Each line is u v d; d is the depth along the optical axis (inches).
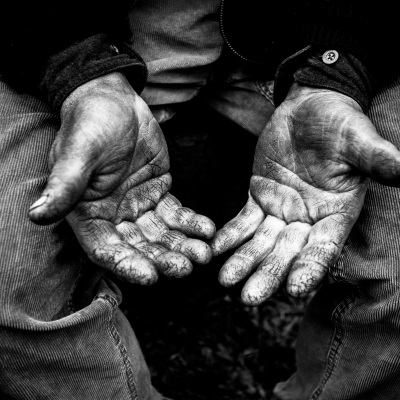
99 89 16.8
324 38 18.1
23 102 18.3
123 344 19.3
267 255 17.3
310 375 23.5
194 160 25.8
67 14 17.2
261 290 16.2
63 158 14.4
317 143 16.6
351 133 15.5
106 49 17.9
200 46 21.1
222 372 28.4
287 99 18.5
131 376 19.5
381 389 20.1
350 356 19.9
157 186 17.9
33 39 17.2
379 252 18.1
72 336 17.7
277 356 29.1
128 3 18.6
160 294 30.7
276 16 19.8
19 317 16.8
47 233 17.3
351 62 18.1
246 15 19.9
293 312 30.9
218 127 25.2
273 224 17.8
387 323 18.4
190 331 29.9
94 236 15.7
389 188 18.2
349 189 16.6
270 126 18.4
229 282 16.9
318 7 17.9
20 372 17.8
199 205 27.5
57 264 17.9
